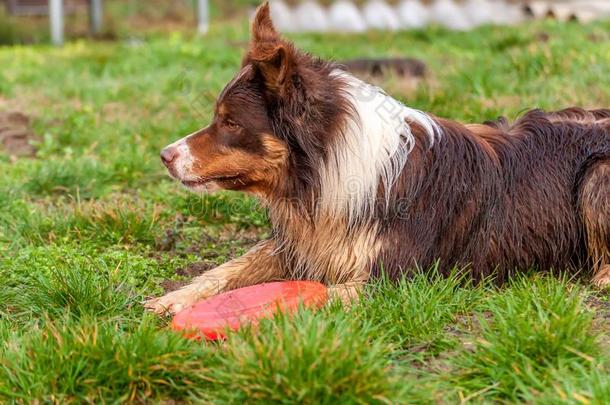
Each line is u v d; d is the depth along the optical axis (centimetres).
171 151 489
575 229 540
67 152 883
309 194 490
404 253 496
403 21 2019
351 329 409
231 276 527
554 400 367
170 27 2139
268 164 486
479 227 517
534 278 506
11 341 429
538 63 1049
